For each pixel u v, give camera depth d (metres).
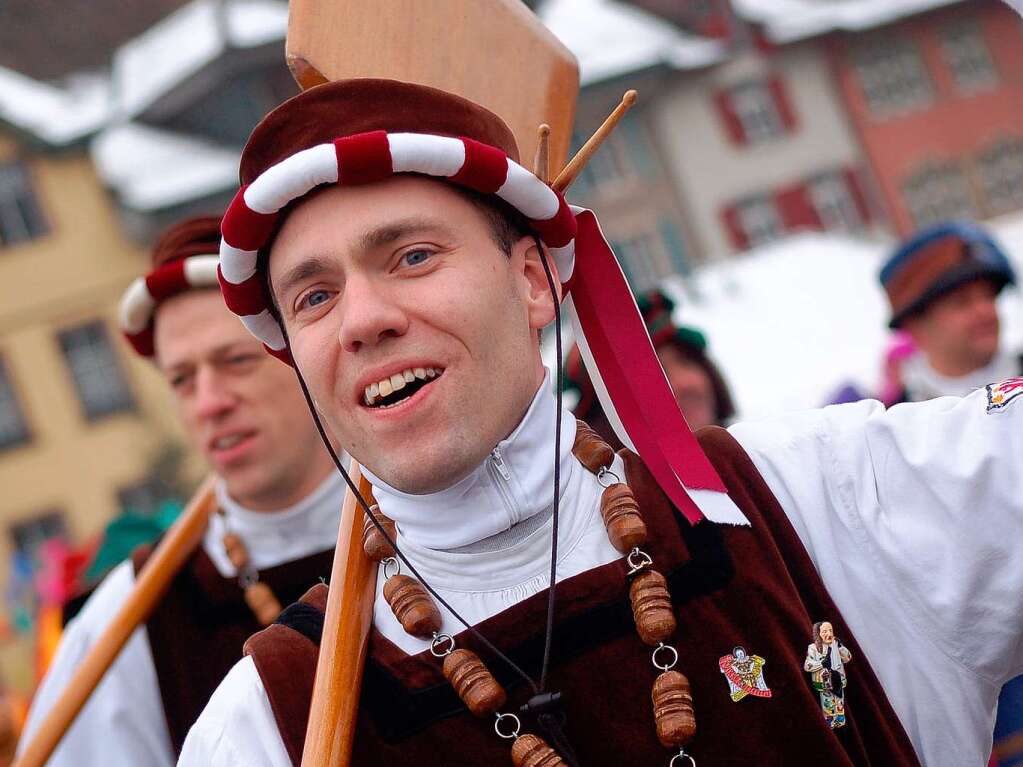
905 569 1.64
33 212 21.70
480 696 1.52
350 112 1.54
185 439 21.56
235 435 2.55
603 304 1.75
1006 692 2.09
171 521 3.85
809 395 8.73
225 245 1.57
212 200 21.58
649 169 25.48
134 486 21.56
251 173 1.58
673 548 1.60
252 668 1.65
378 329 1.48
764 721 1.54
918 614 1.65
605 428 2.82
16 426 21.55
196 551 2.67
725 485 1.67
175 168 21.75
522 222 1.63
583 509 1.64
